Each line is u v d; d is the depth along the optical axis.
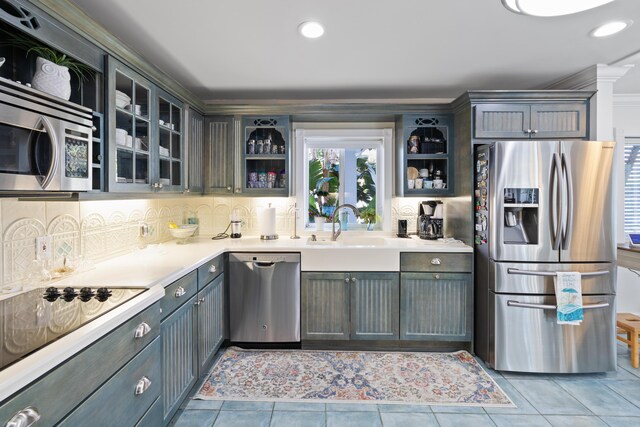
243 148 3.04
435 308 2.70
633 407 2.03
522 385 2.28
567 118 2.61
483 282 2.56
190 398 2.11
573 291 2.31
